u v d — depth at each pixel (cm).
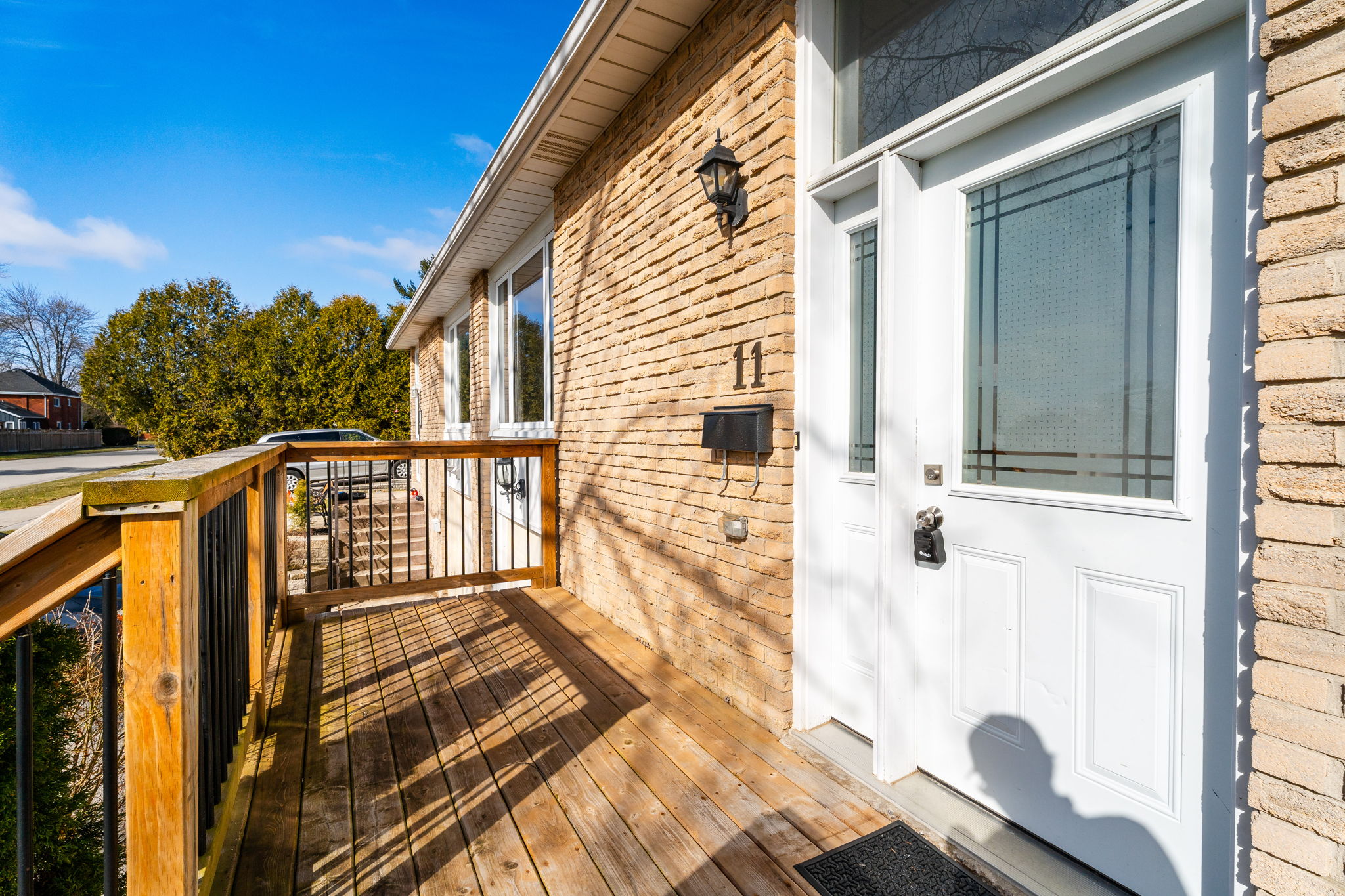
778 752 235
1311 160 108
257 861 178
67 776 177
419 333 1226
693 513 300
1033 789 177
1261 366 115
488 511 739
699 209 291
